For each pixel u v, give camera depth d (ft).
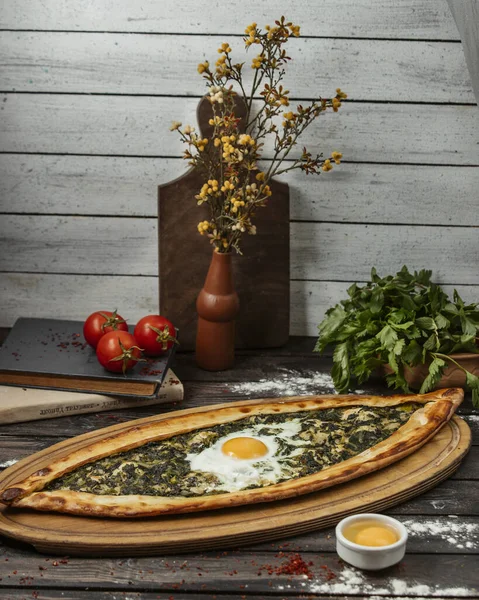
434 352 5.75
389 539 4.73
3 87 6.23
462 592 4.64
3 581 4.65
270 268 6.39
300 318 6.59
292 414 5.54
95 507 4.83
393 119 6.30
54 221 6.42
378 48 6.21
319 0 6.15
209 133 6.17
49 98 6.25
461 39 5.97
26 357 5.88
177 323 6.40
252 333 6.46
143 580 4.66
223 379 6.07
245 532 4.80
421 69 6.23
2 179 6.36
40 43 6.18
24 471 5.16
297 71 6.23
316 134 6.31
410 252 6.48
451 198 6.40
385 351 5.77
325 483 4.98
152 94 6.25
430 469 5.19
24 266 6.49
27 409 5.62
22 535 4.75
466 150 6.34
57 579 4.66
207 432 5.36
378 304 5.91
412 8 6.15
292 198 6.40
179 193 6.25
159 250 6.31
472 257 6.48
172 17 6.16
